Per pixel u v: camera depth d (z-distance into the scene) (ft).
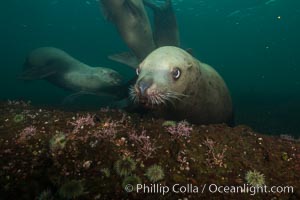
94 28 31.65
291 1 20.51
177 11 24.40
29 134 2.13
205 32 36.32
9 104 3.45
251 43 44.75
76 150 1.92
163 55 2.54
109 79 6.18
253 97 13.10
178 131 2.12
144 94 2.25
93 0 20.17
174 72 2.48
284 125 6.73
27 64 6.97
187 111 2.88
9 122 2.39
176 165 1.81
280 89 18.34
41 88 14.92
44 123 2.33
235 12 24.47
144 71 2.48
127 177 1.67
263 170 1.79
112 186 1.65
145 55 4.98
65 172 1.77
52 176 1.74
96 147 1.94
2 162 1.84
